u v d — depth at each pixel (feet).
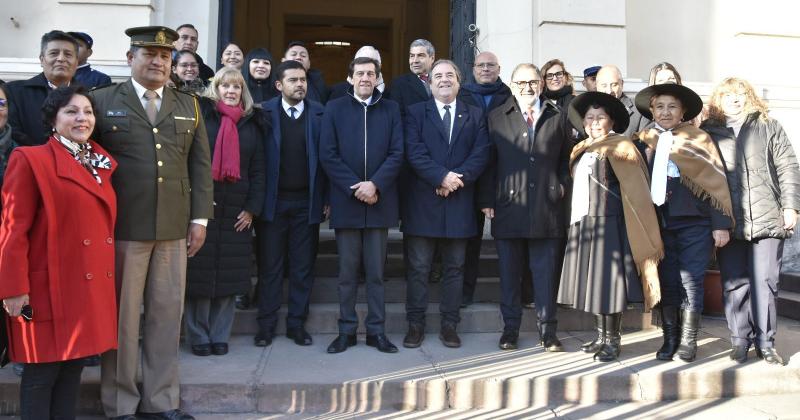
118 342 9.50
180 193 9.84
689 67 21.63
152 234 9.48
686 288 12.17
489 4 20.08
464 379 10.88
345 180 12.40
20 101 11.39
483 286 15.56
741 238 11.94
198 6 18.79
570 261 12.39
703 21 21.77
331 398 10.62
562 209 13.07
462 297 14.89
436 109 13.19
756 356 12.51
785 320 16.30
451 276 13.24
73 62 11.61
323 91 16.78
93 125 8.74
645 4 21.54
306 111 13.62
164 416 9.89
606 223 12.07
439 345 13.28
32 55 18.84
